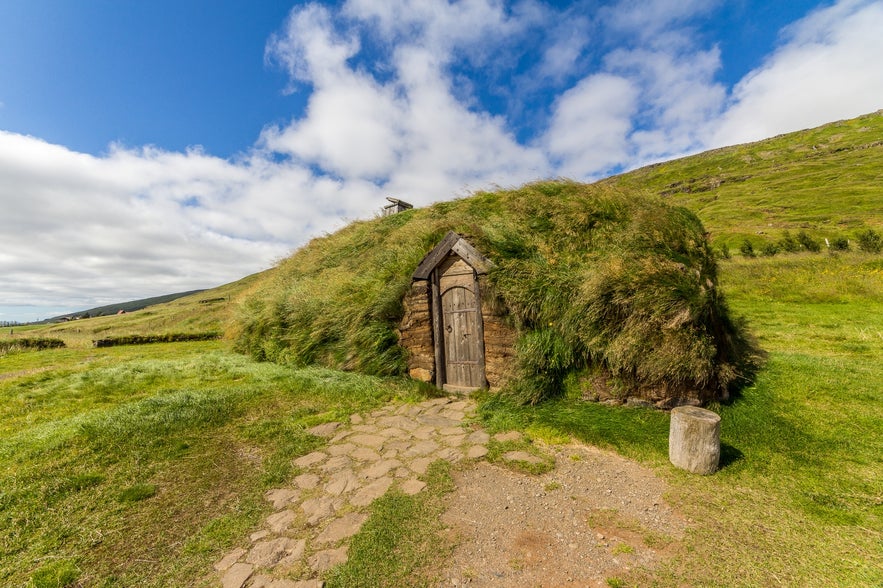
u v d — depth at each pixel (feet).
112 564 10.07
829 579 8.68
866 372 22.29
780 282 59.77
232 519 12.02
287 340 36.73
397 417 21.26
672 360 17.95
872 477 13.11
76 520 12.00
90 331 144.36
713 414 14.17
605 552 9.89
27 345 57.88
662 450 15.37
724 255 97.66
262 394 25.41
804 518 11.09
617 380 19.56
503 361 23.66
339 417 21.36
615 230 25.13
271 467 15.49
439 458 15.93
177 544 10.88
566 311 21.25
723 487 12.82
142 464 15.89
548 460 15.20
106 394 26.84
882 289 49.60
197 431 19.45
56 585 9.21
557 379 21.04
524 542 10.39
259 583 9.19
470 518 11.60
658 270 19.71
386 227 50.31
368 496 13.19
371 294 30.94
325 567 9.66
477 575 9.19
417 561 9.73
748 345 25.90
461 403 23.49
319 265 49.85
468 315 25.84
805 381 21.09
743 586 8.54
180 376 31.96
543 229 27.81
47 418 21.93
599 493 12.77
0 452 16.74
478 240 26.81
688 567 9.21
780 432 16.25
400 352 29.04
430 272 27.25
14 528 11.55
